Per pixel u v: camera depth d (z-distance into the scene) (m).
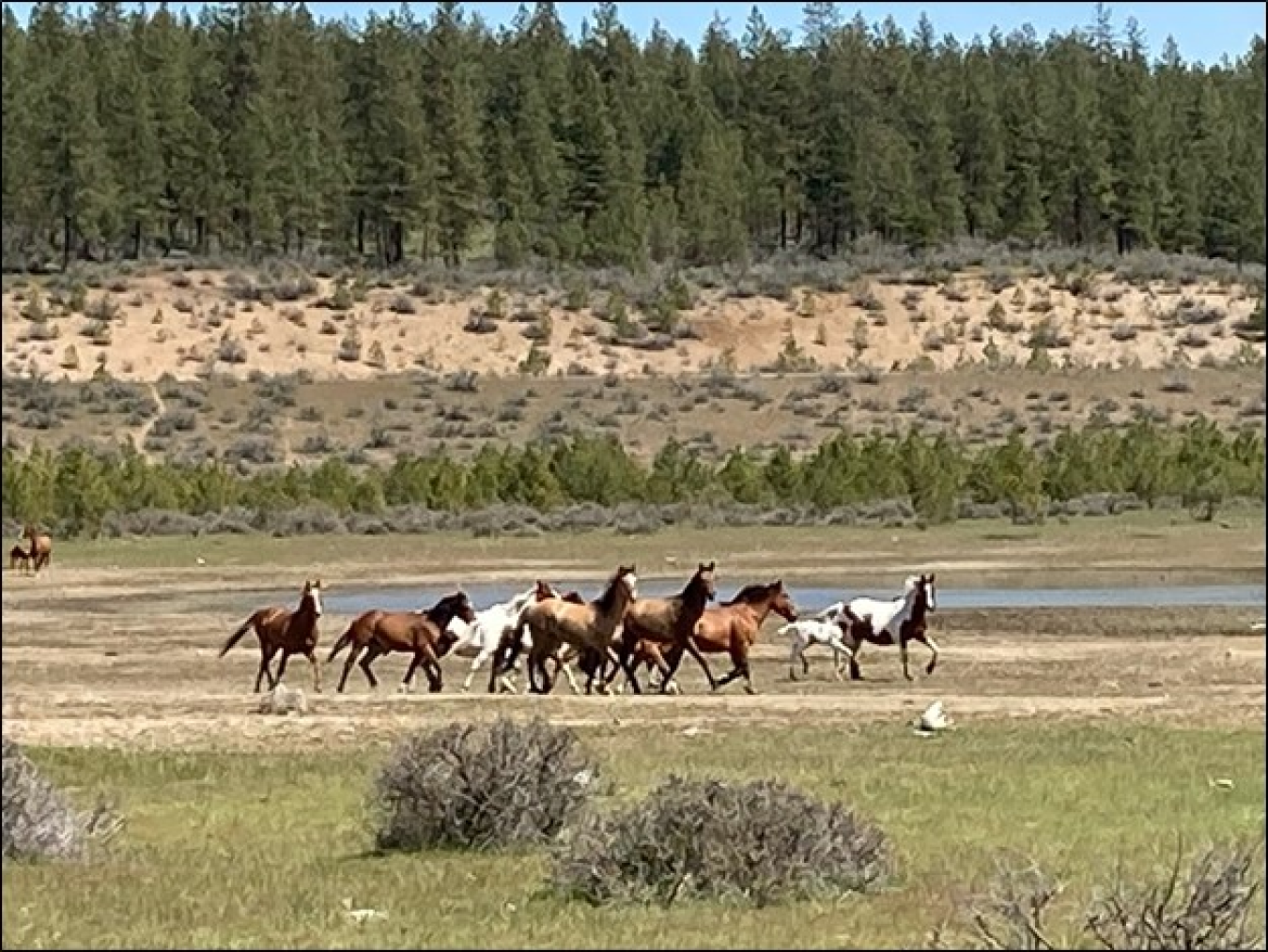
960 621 39.50
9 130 105.25
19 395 87.94
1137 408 88.88
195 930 13.23
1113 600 42.91
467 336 101.19
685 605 28.97
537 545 59.44
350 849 16.34
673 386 92.94
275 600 46.00
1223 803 18.25
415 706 27.39
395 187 114.12
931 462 68.25
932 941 12.50
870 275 109.06
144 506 67.50
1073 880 14.18
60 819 15.78
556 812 16.38
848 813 14.61
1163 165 117.94
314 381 92.75
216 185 111.12
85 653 35.56
